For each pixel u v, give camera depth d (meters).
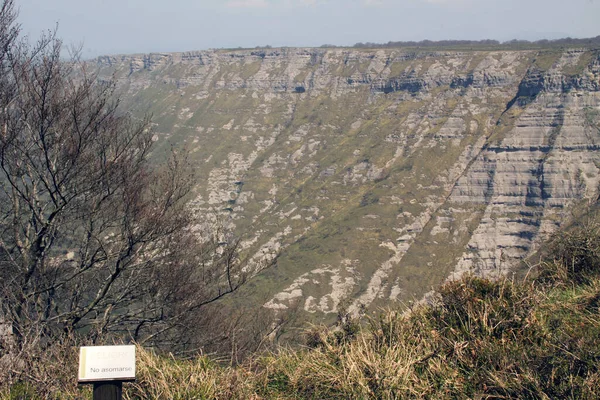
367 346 5.51
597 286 6.06
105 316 10.70
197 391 5.13
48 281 10.99
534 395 4.55
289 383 5.47
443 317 5.90
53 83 10.30
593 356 4.68
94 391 4.05
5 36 9.85
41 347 6.47
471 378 4.93
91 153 10.82
